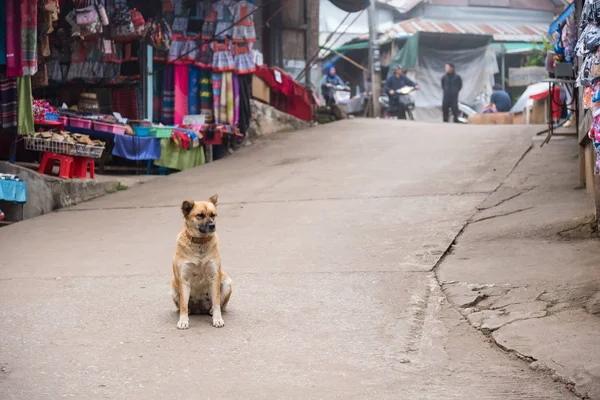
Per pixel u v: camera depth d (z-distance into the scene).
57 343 5.96
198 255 6.34
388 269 8.09
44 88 17.33
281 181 14.27
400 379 5.12
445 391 4.89
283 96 21.98
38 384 5.09
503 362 5.39
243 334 6.15
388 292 7.26
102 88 17.50
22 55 12.55
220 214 11.71
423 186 12.72
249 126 19.86
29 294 7.52
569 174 12.38
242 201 12.62
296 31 24.20
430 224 10.09
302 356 5.61
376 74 30.50
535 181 12.18
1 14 12.51
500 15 39.00
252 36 18.61
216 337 6.08
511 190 11.74
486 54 33.12
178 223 11.23
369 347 5.79
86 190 13.57
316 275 7.98
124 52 17.36
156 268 8.55
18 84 12.81
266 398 4.82
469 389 4.91
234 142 18.98
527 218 9.69
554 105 19.58
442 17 38.47
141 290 7.59
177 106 18.47
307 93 23.09
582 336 5.55
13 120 12.96
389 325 6.31
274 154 17.70
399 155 16.02
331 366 5.39
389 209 11.24
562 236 8.70
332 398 4.80
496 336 5.83
